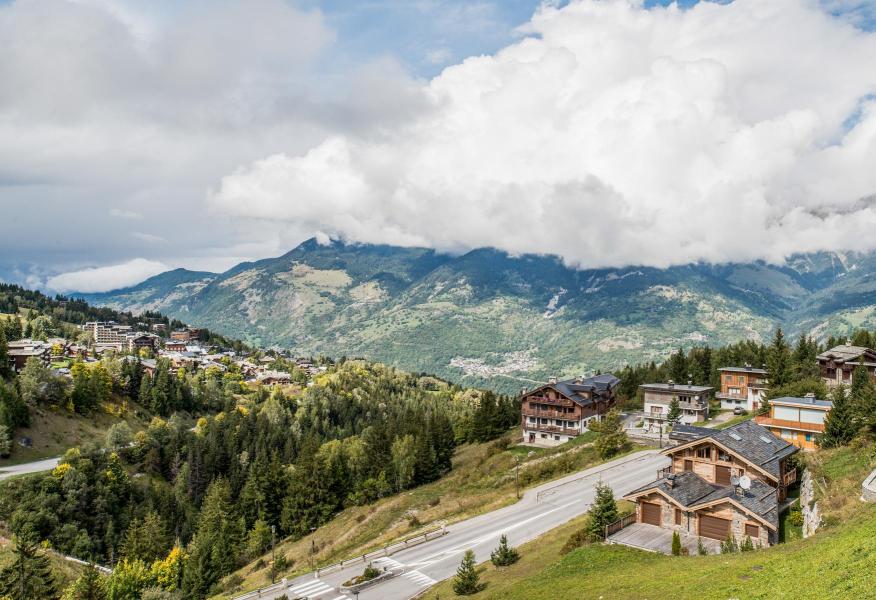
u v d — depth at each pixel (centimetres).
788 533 6269
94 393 18962
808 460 7875
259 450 18662
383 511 12356
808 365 14775
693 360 18975
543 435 14950
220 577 11931
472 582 6297
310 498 13588
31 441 15550
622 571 5456
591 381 16375
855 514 5256
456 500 11569
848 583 3616
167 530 13825
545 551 7006
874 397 7981
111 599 9312
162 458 17075
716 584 4481
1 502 12281
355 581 7675
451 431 15425
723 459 7194
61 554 11588
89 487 13800
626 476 10050
